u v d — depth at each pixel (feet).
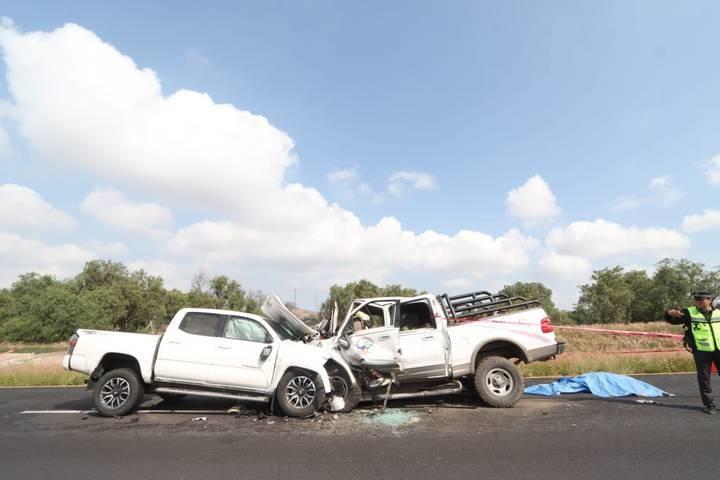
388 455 16.01
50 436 19.15
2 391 34.63
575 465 14.65
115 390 23.21
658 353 49.39
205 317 24.44
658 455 15.64
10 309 173.37
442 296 26.89
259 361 23.15
